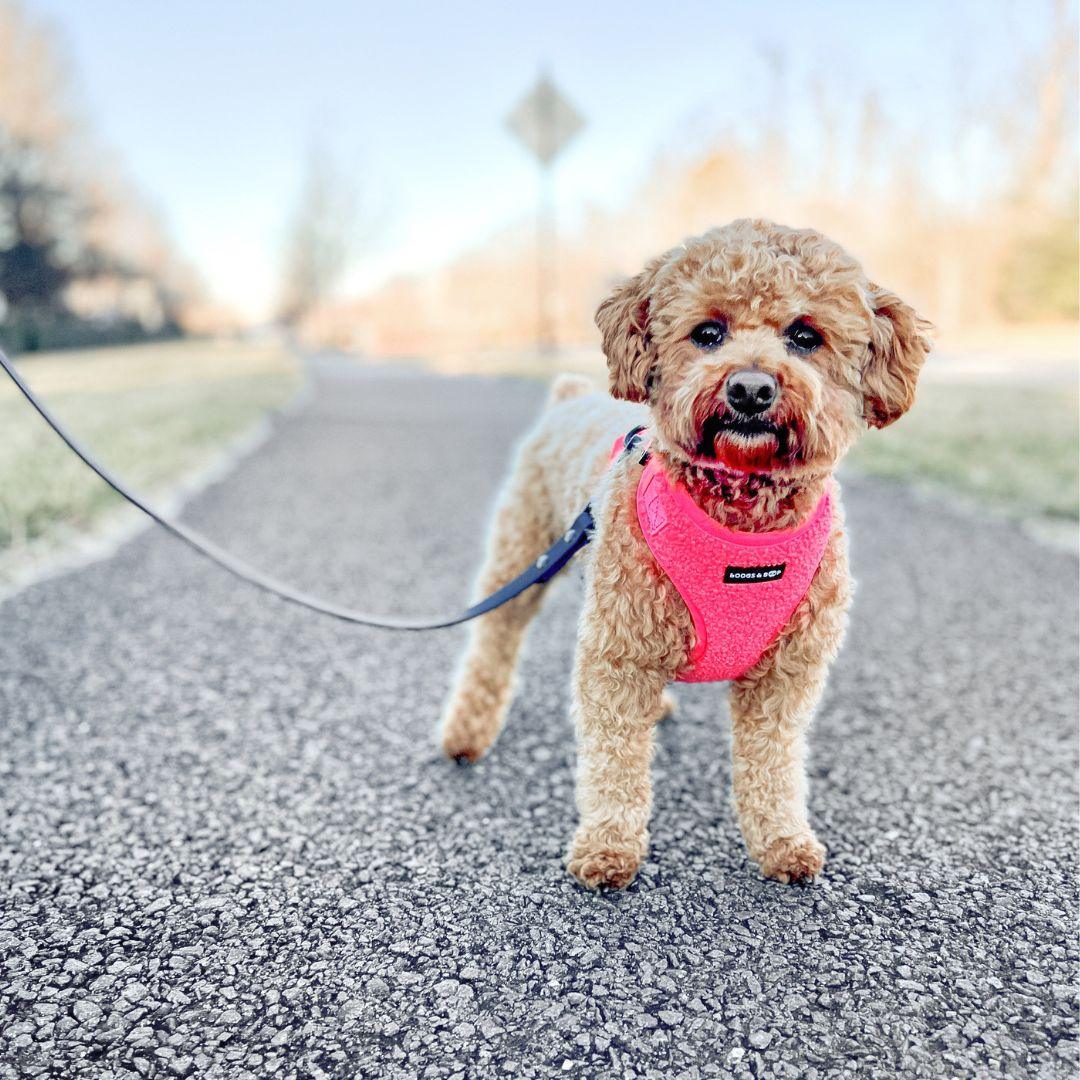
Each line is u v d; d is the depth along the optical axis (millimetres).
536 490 752
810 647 583
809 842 599
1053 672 901
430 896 577
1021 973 515
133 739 759
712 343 548
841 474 1928
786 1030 478
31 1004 492
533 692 873
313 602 702
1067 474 1690
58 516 1387
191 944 535
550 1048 468
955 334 6727
